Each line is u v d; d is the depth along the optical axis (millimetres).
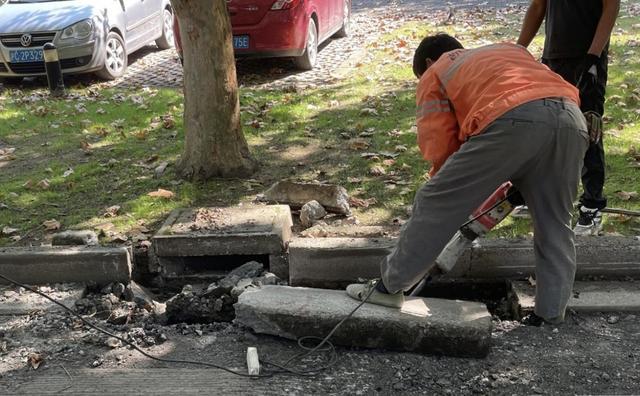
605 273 4160
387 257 3619
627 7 14234
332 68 10344
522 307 3889
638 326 3734
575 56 4457
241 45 9664
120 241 4922
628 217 4852
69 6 10547
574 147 3363
